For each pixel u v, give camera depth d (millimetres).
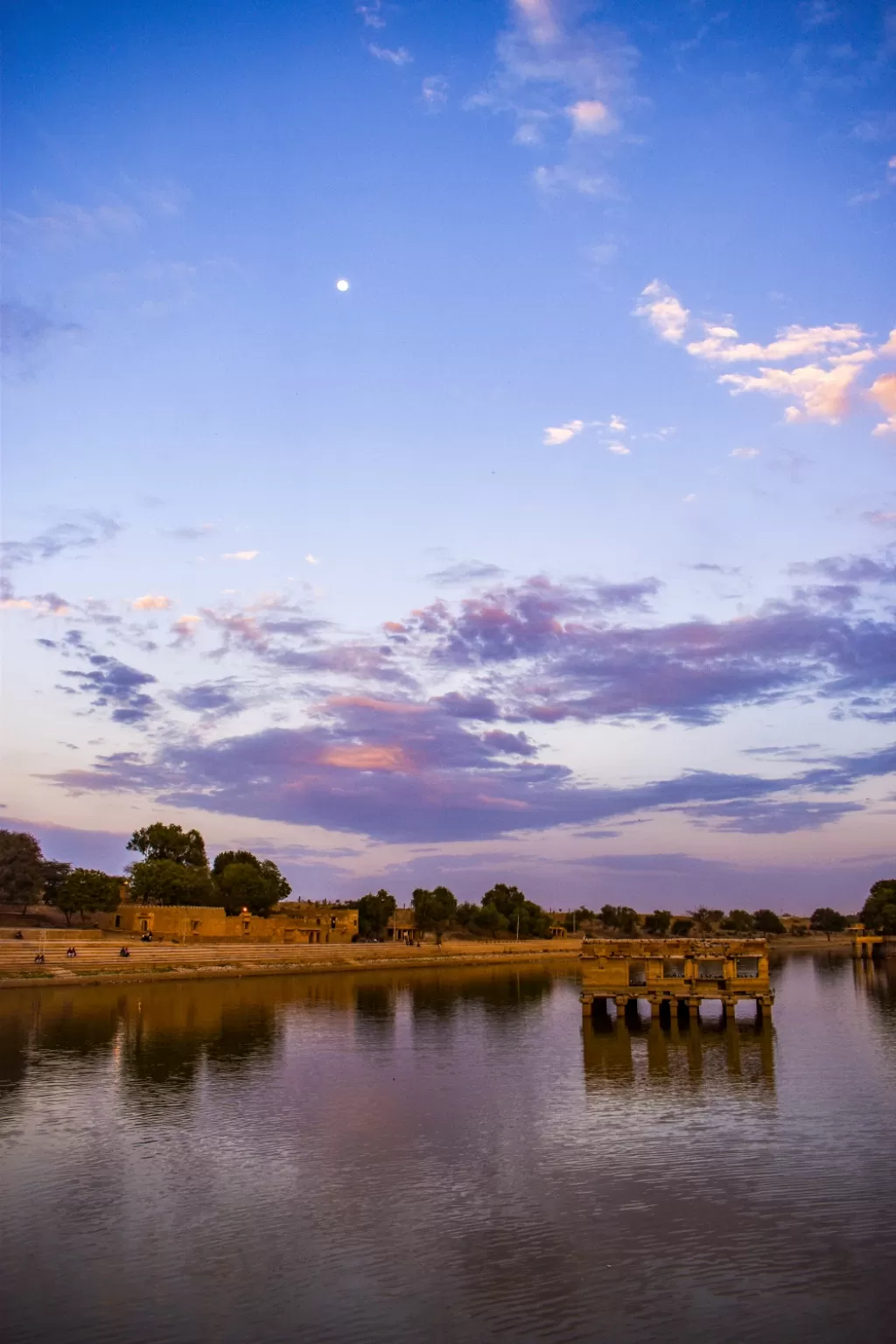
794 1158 38625
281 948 152625
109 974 113375
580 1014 89062
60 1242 30438
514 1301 26375
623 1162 38250
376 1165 38094
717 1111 46500
